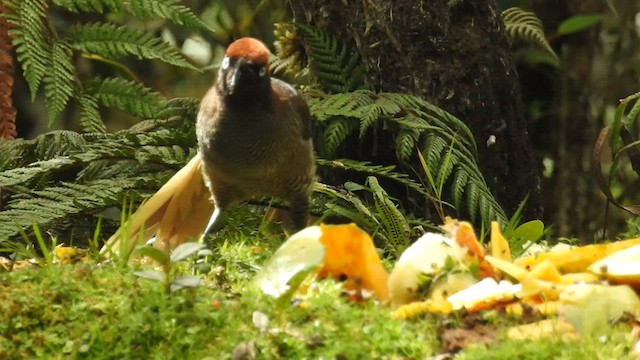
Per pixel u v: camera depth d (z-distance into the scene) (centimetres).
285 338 623
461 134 1073
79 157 1045
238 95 934
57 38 1132
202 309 654
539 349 605
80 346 632
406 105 1051
